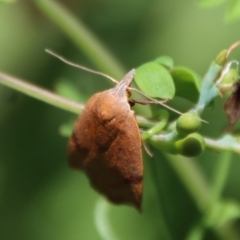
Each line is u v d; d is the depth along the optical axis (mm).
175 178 197
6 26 205
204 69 203
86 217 203
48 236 204
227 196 198
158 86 158
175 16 206
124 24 204
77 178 204
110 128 158
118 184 160
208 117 197
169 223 180
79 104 168
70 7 198
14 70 206
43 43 205
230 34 204
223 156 178
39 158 205
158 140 158
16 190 205
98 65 182
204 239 190
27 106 203
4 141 204
